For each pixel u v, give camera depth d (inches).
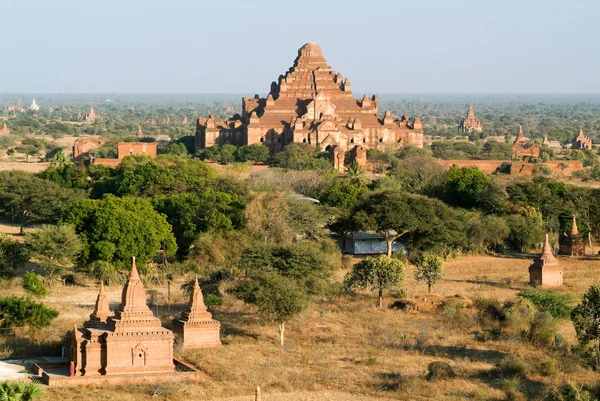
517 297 4608.8
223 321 4234.7
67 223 5452.8
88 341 3280.0
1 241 5157.5
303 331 4116.6
